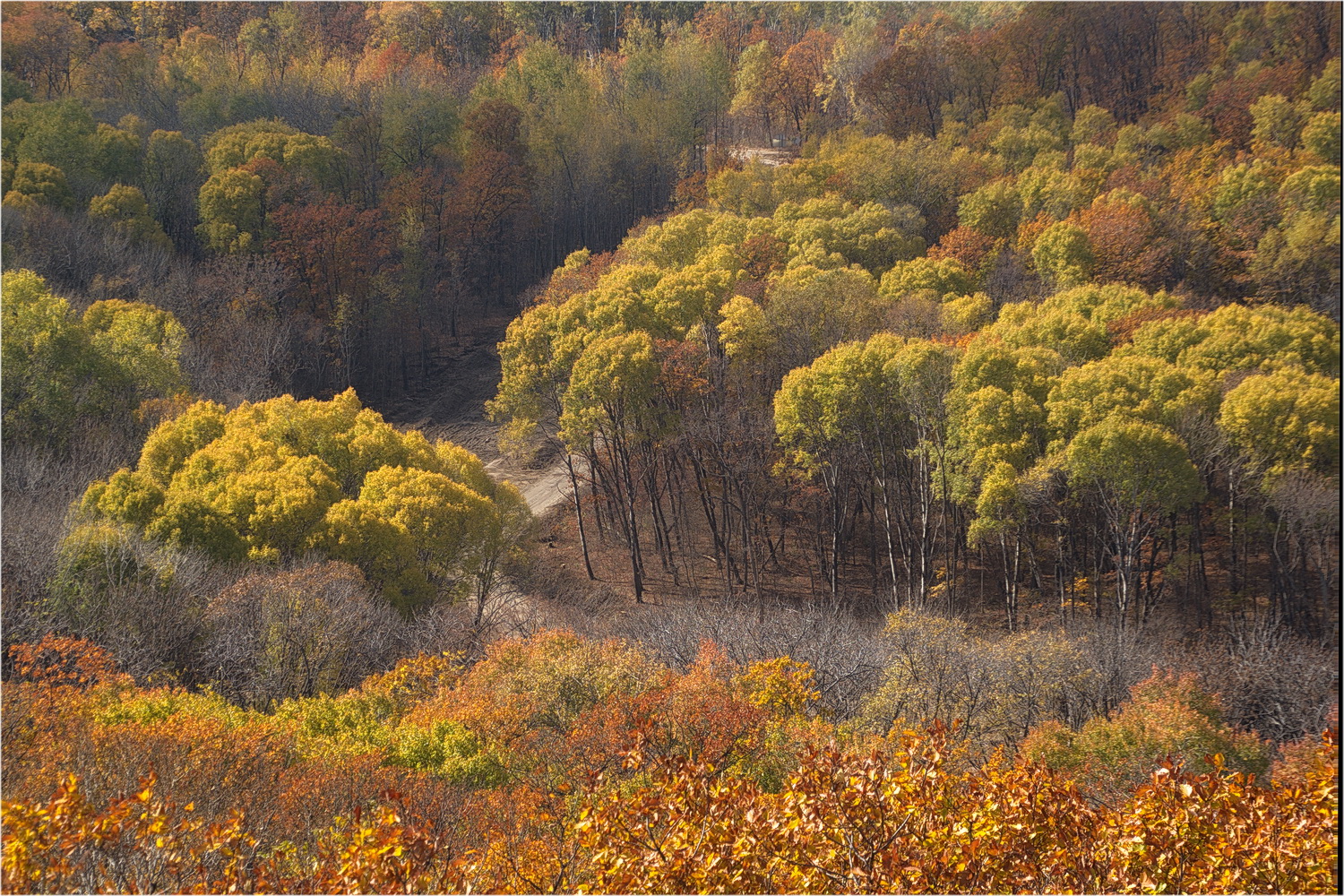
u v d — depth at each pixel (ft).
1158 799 42.83
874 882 38.22
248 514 147.54
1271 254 189.26
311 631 109.81
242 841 46.75
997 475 142.72
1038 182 249.34
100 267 257.75
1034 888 40.22
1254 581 150.41
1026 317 189.47
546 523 227.81
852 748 65.98
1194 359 155.12
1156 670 90.48
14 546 116.67
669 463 216.95
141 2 445.37
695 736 70.28
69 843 36.81
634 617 163.94
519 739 81.10
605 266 272.31
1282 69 253.65
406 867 37.29
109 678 85.15
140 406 204.74
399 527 154.40
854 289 203.00
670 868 36.99
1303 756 71.41
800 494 203.51
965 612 169.78
